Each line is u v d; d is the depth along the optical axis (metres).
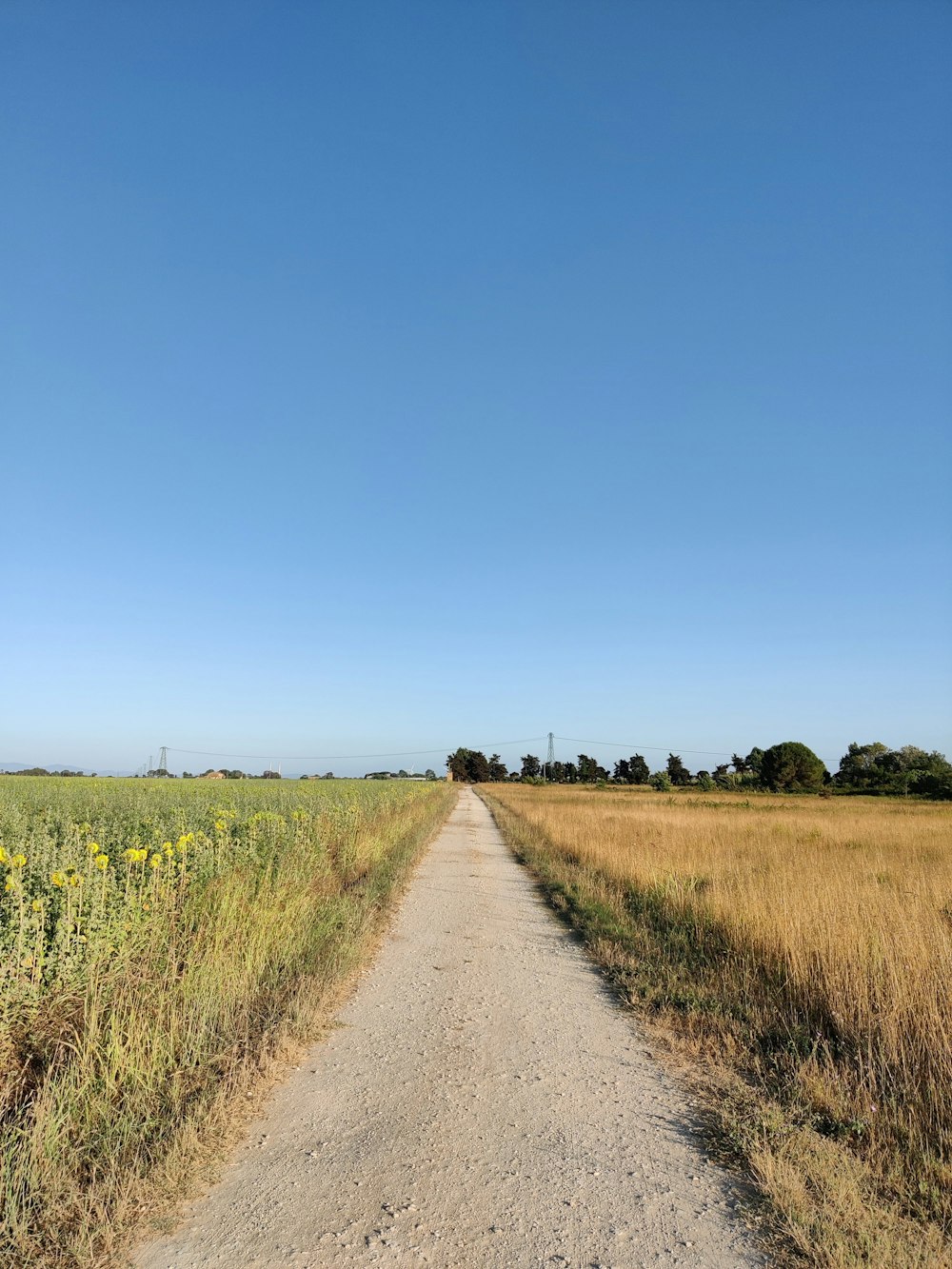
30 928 5.08
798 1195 3.49
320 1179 3.63
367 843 15.06
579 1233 3.22
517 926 10.00
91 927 5.45
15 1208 3.07
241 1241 3.09
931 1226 3.26
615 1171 3.78
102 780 46.16
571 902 11.56
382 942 8.82
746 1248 3.13
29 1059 4.32
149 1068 4.31
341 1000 6.61
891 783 76.25
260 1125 4.20
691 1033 5.94
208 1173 3.62
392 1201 3.44
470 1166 3.79
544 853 18.02
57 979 4.90
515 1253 3.06
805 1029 5.77
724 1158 3.95
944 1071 4.77
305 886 9.46
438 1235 3.18
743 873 11.86
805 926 7.45
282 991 6.18
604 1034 5.91
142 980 5.37
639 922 9.88
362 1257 3.01
